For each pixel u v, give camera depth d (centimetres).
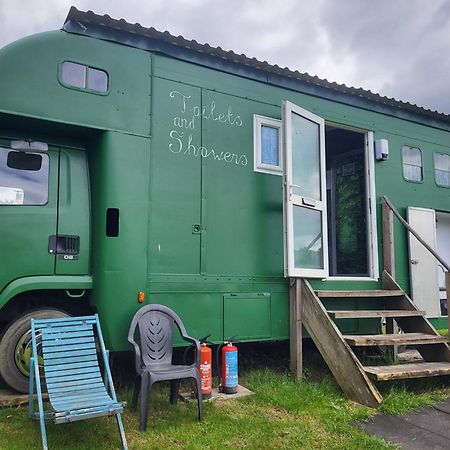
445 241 790
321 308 488
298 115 538
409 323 566
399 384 479
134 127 451
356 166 745
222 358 453
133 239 434
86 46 438
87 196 441
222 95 514
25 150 419
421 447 338
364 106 635
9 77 400
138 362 371
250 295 500
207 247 481
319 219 557
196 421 368
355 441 339
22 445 312
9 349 393
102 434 337
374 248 625
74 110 423
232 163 510
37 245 411
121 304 421
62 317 396
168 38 475
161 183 460
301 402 415
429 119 715
